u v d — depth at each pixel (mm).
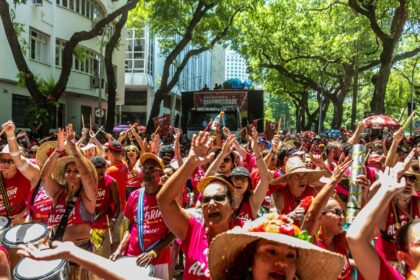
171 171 6477
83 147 8000
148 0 24438
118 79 35875
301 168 5590
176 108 67688
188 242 3465
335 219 3893
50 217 5312
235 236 2400
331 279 2398
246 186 5148
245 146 10781
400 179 2723
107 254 6395
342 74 38656
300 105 53062
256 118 22688
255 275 2418
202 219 3914
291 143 12539
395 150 5691
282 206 5672
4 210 6102
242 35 34344
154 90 54281
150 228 5016
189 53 27469
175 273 7246
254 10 28609
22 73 17766
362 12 21078
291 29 33688
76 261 2398
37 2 24000
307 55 35094
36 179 6027
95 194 5297
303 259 2436
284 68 36188
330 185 3920
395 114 69750
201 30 28953
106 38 32500
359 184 3869
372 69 42688
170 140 20422
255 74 43719
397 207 4754
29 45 23828
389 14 26188
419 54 37812
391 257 4609
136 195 5281
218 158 4938
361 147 3998
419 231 2727
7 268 3195
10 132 5805
